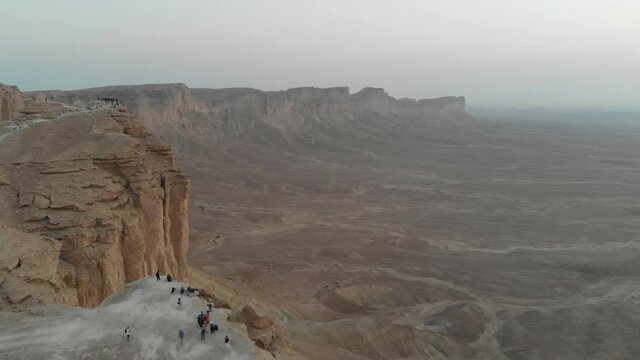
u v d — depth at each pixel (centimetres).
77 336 3200
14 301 3469
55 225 4262
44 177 4612
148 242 5038
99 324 3375
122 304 3716
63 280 4053
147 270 4975
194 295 3991
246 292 7244
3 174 4550
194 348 3178
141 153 5150
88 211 4462
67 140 5047
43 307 3519
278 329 4169
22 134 5006
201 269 8281
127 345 3142
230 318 3844
